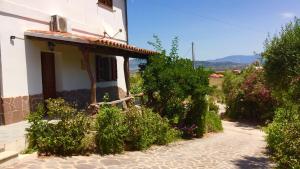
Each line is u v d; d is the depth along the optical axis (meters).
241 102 24.78
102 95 17.23
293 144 7.09
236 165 9.92
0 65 10.74
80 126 9.37
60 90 13.91
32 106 11.95
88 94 15.83
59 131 9.04
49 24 13.38
